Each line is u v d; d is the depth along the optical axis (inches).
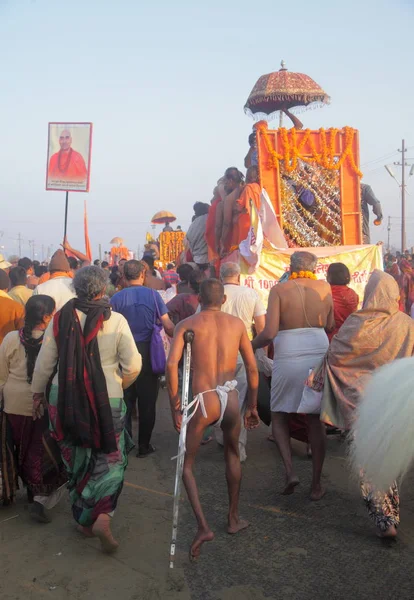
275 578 149.1
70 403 156.9
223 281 236.5
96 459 161.6
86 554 162.6
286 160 330.0
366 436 131.3
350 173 337.1
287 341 197.9
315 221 339.9
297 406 192.9
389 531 160.6
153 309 239.1
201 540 155.5
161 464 233.9
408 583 145.3
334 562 155.9
